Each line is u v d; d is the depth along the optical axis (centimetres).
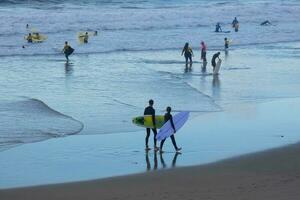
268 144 2753
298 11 12369
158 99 3931
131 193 2000
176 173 2267
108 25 9306
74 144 2766
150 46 7531
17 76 4922
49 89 4288
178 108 3638
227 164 2397
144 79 4819
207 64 6006
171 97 4012
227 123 3244
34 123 3184
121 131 3039
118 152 2628
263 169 2311
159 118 2733
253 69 5619
